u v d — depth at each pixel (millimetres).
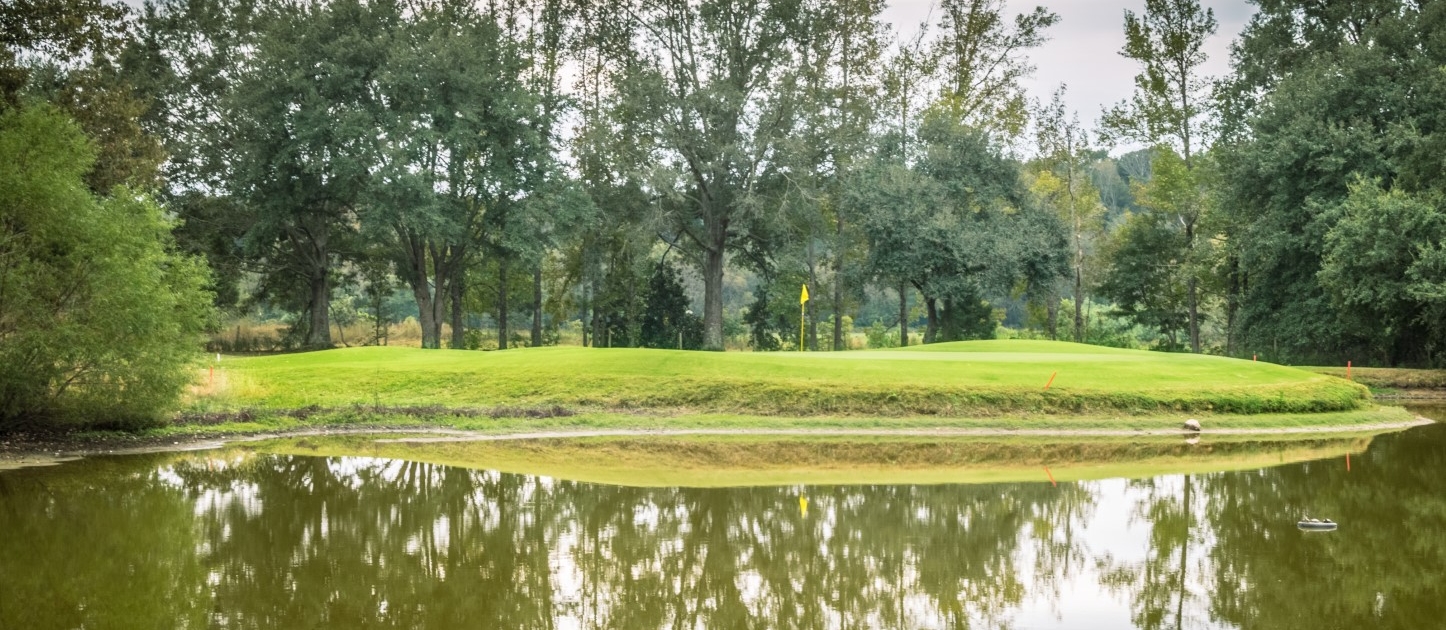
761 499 16734
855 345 72625
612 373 27922
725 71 55156
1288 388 28766
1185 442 24094
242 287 71750
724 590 11859
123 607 10609
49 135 20750
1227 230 55094
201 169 52469
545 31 57875
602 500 16609
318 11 48938
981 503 16562
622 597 11523
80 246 19922
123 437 22000
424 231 47312
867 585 12102
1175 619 10672
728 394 26391
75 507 15516
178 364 21781
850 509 16078
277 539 13766
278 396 26922
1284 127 47062
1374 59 44844
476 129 50031
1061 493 17438
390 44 48188
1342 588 11812
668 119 52000
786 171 53125
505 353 33625
